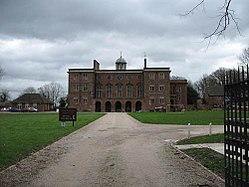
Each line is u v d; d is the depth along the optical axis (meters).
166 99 112.50
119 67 126.56
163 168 12.30
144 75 113.50
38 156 15.15
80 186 9.54
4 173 11.27
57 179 10.45
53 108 139.00
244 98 6.63
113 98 115.62
